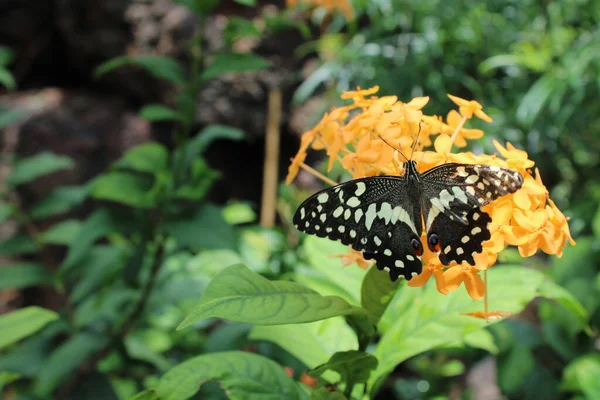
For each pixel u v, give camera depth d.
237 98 1.59
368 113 0.56
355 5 1.41
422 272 0.53
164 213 0.77
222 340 0.76
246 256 1.04
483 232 0.52
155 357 0.87
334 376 0.60
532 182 0.54
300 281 0.66
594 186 1.36
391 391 1.39
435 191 0.54
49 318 0.61
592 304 0.80
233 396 0.56
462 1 1.39
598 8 1.35
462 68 1.40
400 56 1.41
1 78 0.87
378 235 0.54
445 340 0.58
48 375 0.75
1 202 1.06
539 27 1.42
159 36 1.58
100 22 1.60
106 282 0.81
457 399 1.22
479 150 1.13
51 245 1.26
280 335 0.62
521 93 1.37
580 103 1.33
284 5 1.66
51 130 1.45
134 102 1.65
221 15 1.62
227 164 1.70
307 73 1.62
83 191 0.88
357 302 0.63
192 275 0.93
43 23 1.70
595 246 0.87
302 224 0.54
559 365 0.84
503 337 0.82
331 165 0.55
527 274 0.60
